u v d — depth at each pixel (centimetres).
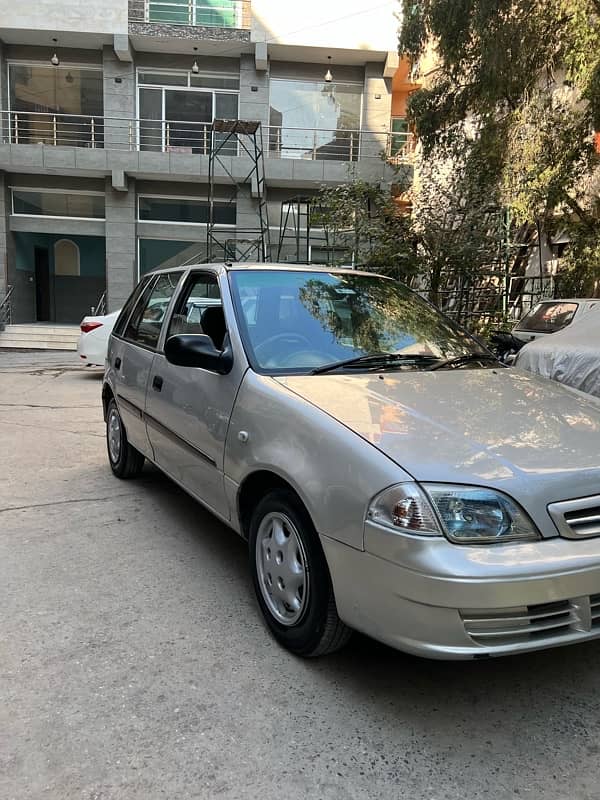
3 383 1154
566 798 214
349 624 252
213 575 374
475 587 218
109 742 236
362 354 357
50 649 295
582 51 995
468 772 224
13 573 373
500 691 271
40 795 211
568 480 242
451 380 330
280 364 336
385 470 239
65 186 1962
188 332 418
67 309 2270
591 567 230
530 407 299
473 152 1206
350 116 2027
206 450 353
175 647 298
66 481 555
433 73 1382
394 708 258
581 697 267
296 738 240
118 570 379
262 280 388
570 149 1134
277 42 1898
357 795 214
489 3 1007
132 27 1875
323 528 256
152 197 1989
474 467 240
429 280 1155
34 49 1942
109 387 552
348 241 1199
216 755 230
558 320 1061
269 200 1998
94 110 1992
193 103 1997
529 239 1588
